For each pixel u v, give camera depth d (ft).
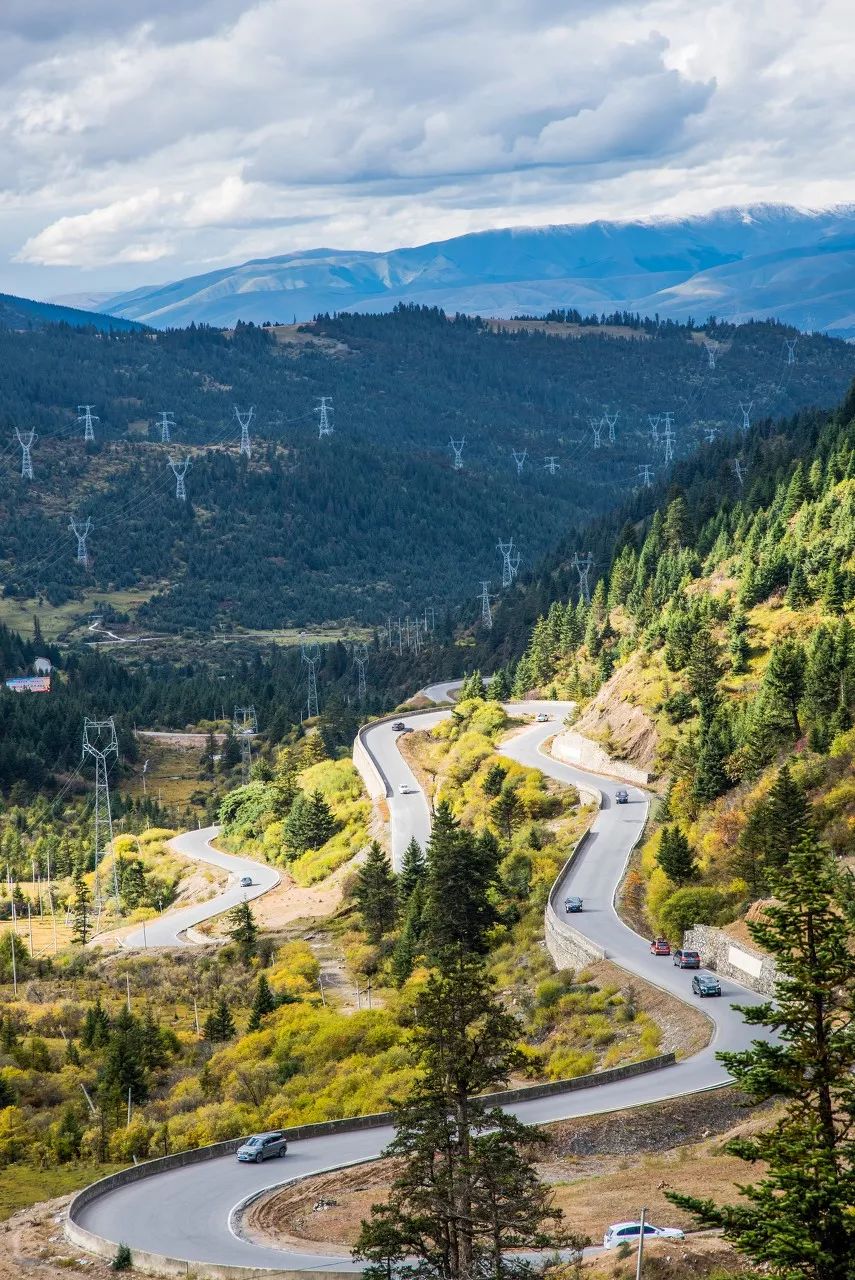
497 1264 151.43
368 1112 268.21
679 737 504.43
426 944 373.81
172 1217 209.36
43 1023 402.52
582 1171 204.33
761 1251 112.47
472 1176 155.53
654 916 352.90
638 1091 233.76
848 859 307.58
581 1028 288.92
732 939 300.61
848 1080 118.21
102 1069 345.51
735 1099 223.71
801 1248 109.70
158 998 428.56
